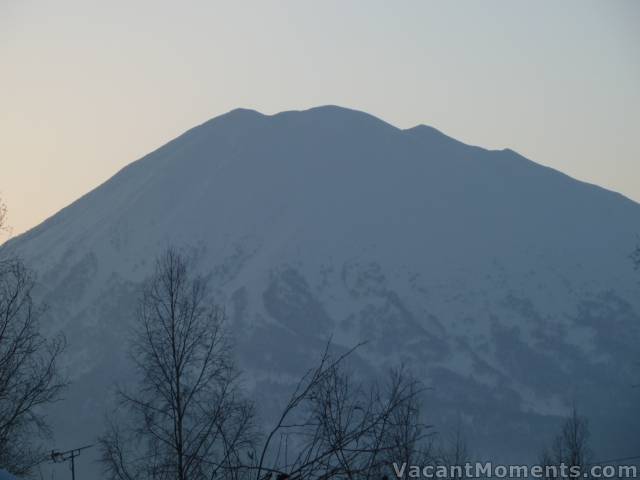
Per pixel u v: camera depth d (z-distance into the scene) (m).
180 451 46.03
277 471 30.34
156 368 53.38
